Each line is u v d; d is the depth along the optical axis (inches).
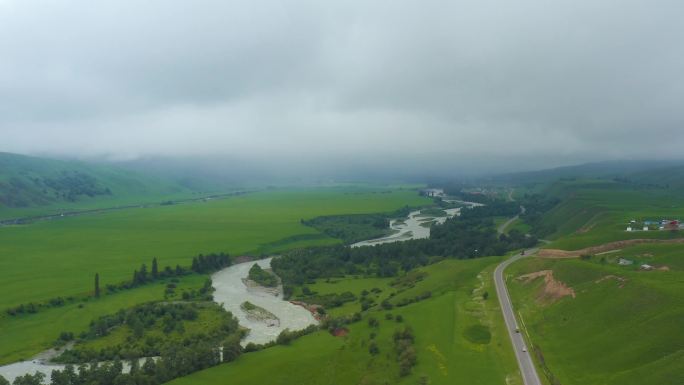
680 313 4751.5
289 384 5221.5
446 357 5452.8
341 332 6658.5
